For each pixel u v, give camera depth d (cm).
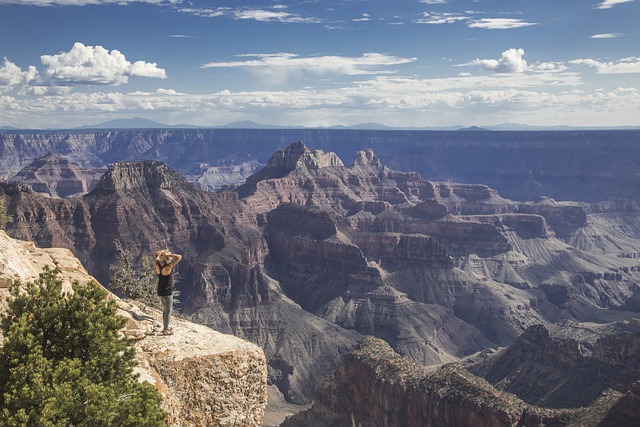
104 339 2820
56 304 2856
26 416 2339
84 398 2558
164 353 3434
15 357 2633
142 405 2706
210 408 3456
